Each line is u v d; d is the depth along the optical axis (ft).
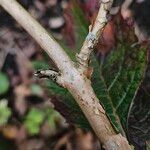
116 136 0.38
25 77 2.97
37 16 3.01
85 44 0.38
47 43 0.39
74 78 0.38
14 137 2.81
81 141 2.61
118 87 0.45
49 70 0.38
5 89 2.95
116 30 0.48
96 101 0.38
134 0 2.77
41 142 2.75
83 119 0.47
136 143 0.45
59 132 2.71
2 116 2.86
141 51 0.45
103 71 0.47
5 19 3.01
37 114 2.81
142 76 0.44
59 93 0.48
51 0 3.04
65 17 0.53
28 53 2.99
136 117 0.46
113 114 0.44
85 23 0.53
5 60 3.01
